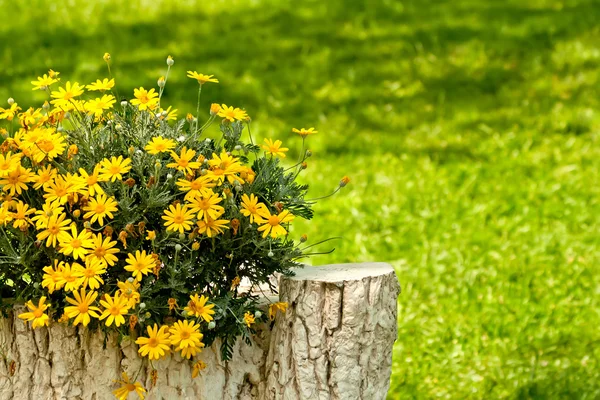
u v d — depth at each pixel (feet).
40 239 12.65
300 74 38.86
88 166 13.39
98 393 13.56
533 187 29.81
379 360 13.94
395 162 31.60
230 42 41.81
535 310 23.08
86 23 43.24
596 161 31.86
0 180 12.81
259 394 14.05
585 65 39.91
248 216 13.29
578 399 19.97
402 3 46.29
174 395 13.56
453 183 30.17
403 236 26.89
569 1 46.73
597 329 22.53
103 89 14.06
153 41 41.73
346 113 35.65
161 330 12.67
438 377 20.70
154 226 13.33
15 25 42.78
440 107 36.29
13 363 13.71
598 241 26.71
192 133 14.11
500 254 25.82
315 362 13.56
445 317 22.81
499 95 37.40
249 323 13.03
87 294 12.73
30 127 14.02
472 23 43.91
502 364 21.08
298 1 46.55
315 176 30.55
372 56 40.68
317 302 13.44
